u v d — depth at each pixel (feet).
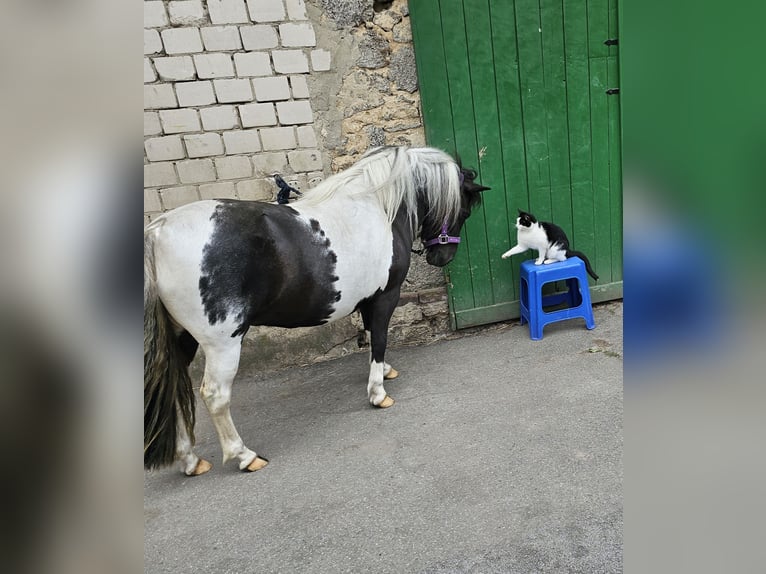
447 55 9.14
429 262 8.73
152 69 8.20
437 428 7.22
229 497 6.20
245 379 9.42
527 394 7.89
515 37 9.30
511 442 6.70
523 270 10.00
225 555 5.29
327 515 5.73
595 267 10.91
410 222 7.88
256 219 6.10
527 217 9.40
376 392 7.93
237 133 8.68
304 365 9.77
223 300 5.88
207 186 8.79
